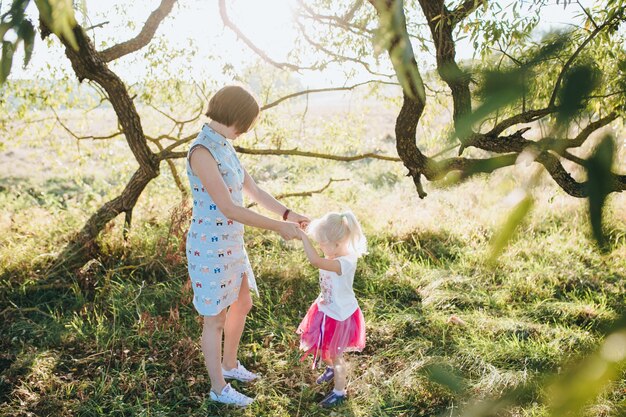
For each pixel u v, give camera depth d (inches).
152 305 156.3
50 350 138.3
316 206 251.3
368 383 130.0
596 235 11.1
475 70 10.9
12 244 183.2
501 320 156.9
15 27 14.9
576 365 10.6
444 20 71.1
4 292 162.7
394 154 328.8
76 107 223.6
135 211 219.3
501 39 61.8
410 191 295.7
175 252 177.3
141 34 169.3
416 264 198.2
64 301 162.4
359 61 196.2
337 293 121.8
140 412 117.4
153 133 248.7
